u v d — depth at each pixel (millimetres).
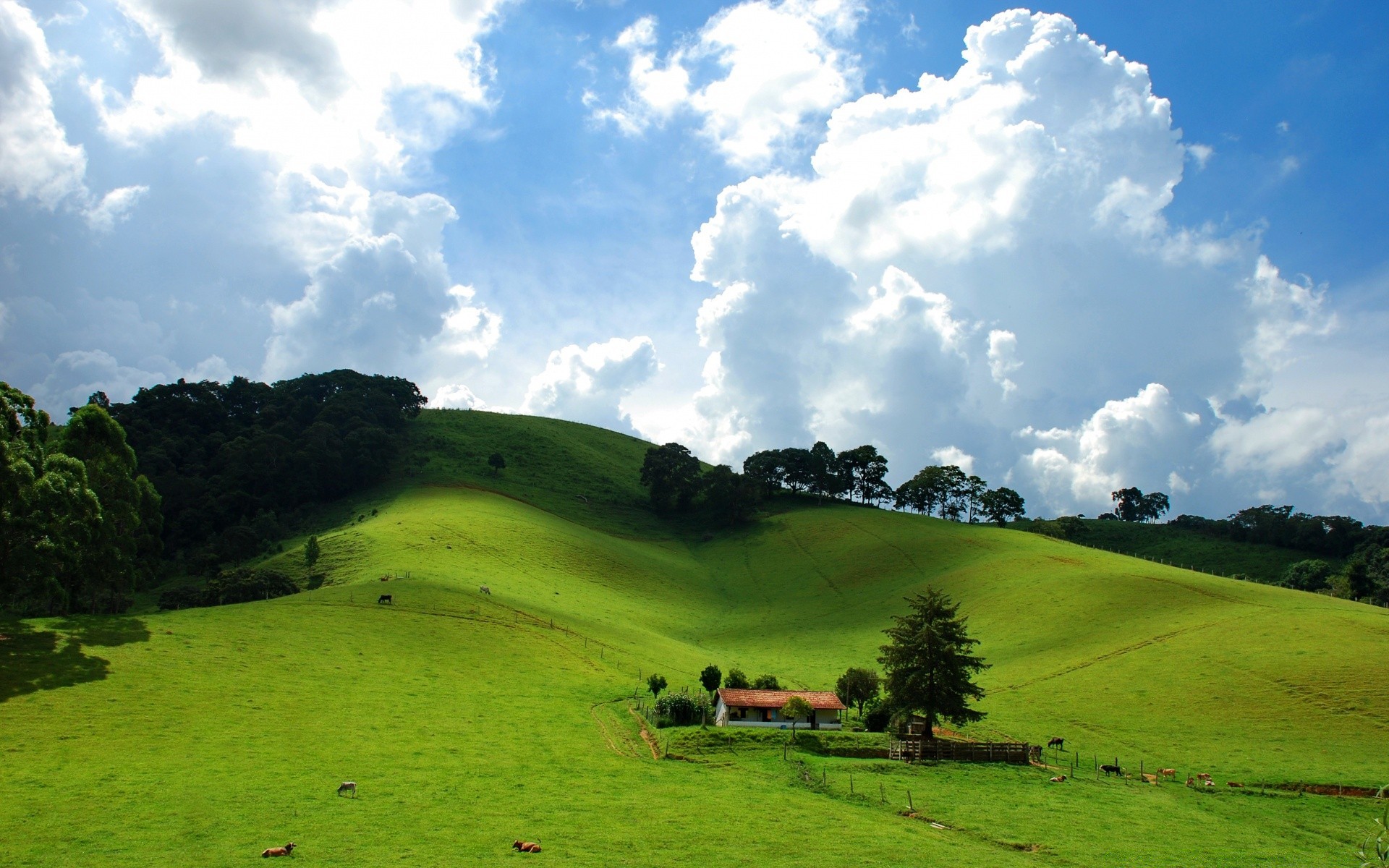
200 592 124062
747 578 166125
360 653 80125
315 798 46688
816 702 75312
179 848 38281
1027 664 96938
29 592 76000
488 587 113688
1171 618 104312
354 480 189625
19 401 74500
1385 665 80625
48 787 45688
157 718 58281
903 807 50469
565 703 74562
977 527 193875
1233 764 64500
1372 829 50375
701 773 57312
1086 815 50312
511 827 43156
